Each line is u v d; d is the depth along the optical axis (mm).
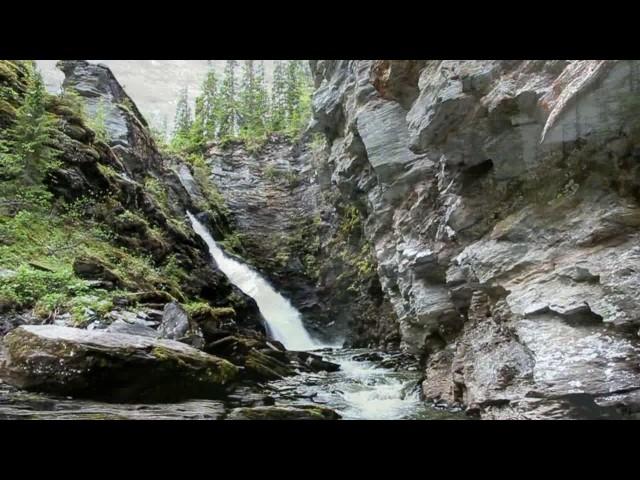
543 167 7371
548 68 6855
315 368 13164
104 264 11234
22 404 6227
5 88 13641
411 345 11773
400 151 11406
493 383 7277
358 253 20391
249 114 33812
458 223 8820
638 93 5867
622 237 6156
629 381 5312
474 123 7789
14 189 11883
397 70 10211
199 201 24031
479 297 8891
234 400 8094
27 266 10086
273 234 25641
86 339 7047
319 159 21781
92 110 18156
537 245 7160
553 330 6215
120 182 14938
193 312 10992
